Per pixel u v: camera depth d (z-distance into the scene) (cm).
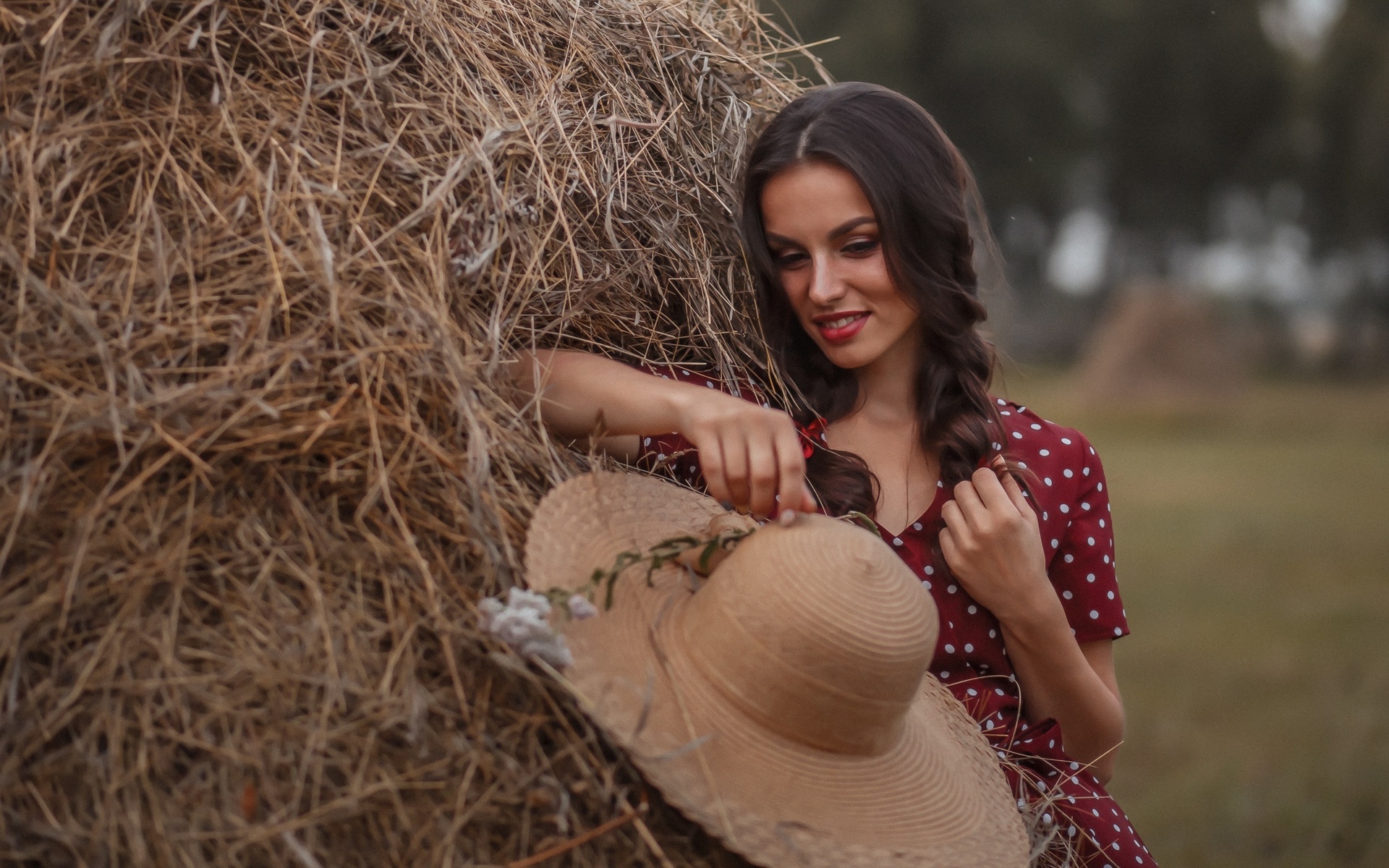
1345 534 928
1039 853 196
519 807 150
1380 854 398
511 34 203
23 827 137
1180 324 1897
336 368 158
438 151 181
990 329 257
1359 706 539
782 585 160
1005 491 216
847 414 229
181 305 158
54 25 161
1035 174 3123
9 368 149
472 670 153
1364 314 3078
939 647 217
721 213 224
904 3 2895
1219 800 441
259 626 148
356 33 181
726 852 157
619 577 168
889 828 163
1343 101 3002
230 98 170
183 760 142
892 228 210
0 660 142
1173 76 3259
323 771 144
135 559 147
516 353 186
